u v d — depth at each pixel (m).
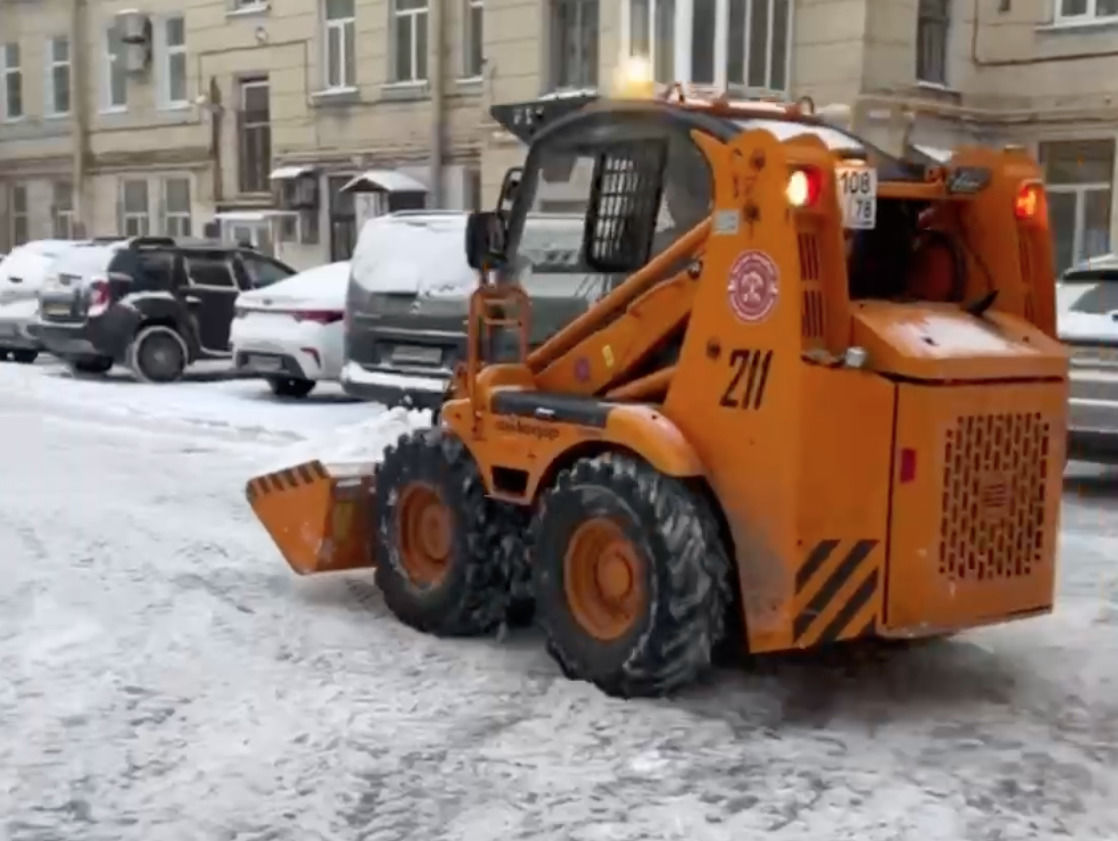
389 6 23.98
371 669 6.07
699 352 5.45
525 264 6.51
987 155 5.89
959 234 5.96
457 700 5.68
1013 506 5.44
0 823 4.54
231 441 12.70
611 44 19.78
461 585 6.38
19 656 6.18
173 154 29.09
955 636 6.63
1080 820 4.62
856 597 5.23
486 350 6.54
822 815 4.63
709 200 5.86
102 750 5.13
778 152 5.15
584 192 6.29
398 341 12.30
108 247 17.28
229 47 27.25
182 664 6.10
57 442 12.46
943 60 19.97
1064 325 10.31
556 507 5.80
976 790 4.85
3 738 5.23
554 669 6.07
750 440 5.28
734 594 5.53
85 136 31.12
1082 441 10.24
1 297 18.91
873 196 5.35
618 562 5.64
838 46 18.78
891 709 5.66
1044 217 5.86
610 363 6.00
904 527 5.20
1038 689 5.94
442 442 6.50
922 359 5.12
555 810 4.65
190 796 4.75
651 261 5.98
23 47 32.81
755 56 19.05
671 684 5.54
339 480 7.00
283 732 5.32
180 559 7.99
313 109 25.36
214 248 17.69
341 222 25.20
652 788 4.83
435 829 4.51
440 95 23.08
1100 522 9.61
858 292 5.87
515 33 21.44
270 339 15.14
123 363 17.06
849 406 5.17
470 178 23.00
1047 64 19.48
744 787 4.85
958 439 5.23
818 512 5.17
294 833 4.48
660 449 5.38
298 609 7.00
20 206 33.62
